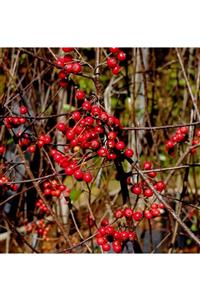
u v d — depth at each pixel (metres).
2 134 0.84
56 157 0.61
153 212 0.59
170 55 1.07
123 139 0.90
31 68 0.90
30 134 0.68
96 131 0.58
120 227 0.61
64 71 0.59
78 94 0.59
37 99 0.97
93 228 0.90
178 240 0.97
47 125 0.90
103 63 0.59
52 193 0.72
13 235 0.92
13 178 0.70
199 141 0.65
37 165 0.91
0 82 0.86
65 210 0.91
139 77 0.92
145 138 0.87
